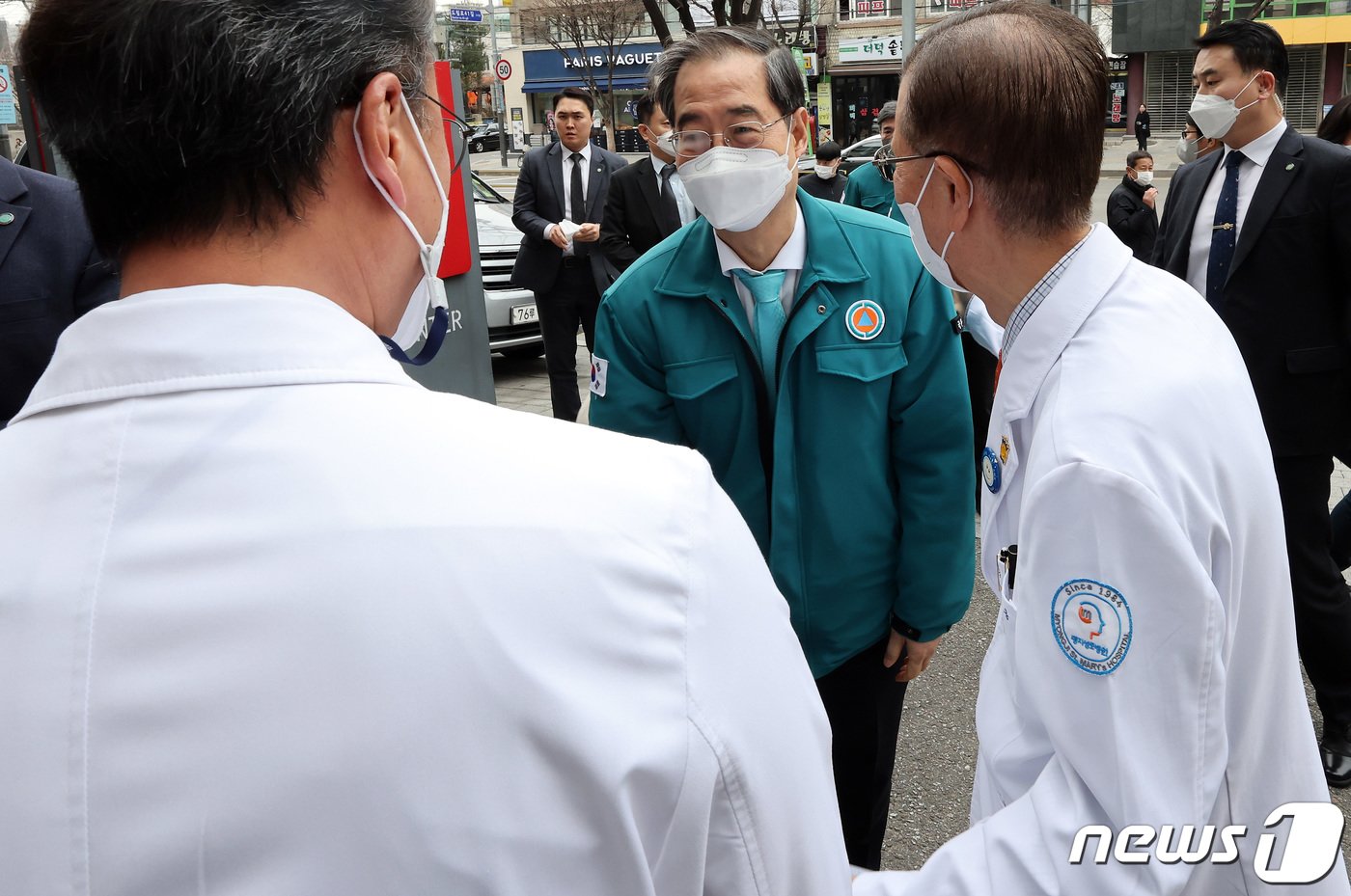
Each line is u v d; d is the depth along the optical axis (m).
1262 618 1.08
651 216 5.25
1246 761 1.10
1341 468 5.03
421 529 0.59
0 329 2.05
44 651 0.57
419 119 0.75
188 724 0.56
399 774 0.55
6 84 3.96
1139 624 0.93
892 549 1.98
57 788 0.55
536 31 32.44
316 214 0.67
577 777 0.58
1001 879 1.00
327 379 0.64
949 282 1.33
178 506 0.60
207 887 0.55
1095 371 1.03
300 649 0.56
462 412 0.66
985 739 1.20
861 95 31.00
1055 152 1.11
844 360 1.86
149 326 0.63
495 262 7.12
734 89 1.80
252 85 0.61
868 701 2.07
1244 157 3.17
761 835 0.66
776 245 1.87
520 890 0.56
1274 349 2.95
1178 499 0.94
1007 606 1.21
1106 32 29.80
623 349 1.96
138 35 0.60
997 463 1.20
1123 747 0.94
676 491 0.67
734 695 0.65
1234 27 3.08
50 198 2.13
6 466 0.63
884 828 2.18
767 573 0.72
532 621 0.58
